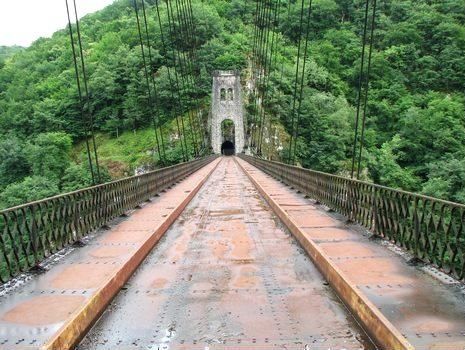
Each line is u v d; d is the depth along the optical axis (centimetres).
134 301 486
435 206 531
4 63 9106
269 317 435
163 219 929
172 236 839
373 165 4362
